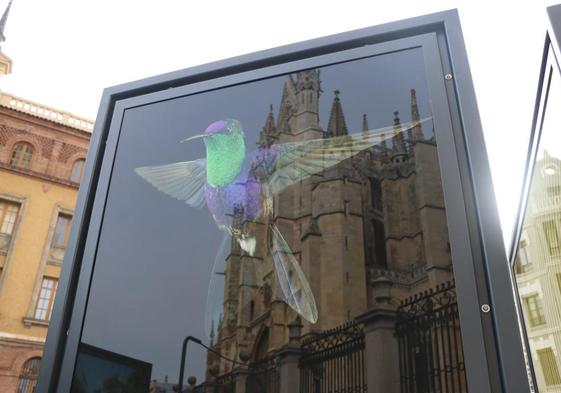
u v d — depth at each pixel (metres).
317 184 2.13
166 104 2.73
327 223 2.00
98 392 2.04
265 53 2.62
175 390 1.99
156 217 2.39
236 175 2.35
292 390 1.82
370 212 1.97
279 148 2.35
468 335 1.61
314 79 2.45
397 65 2.30
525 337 3.83
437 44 2.26
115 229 2.40
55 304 2.23
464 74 2.11
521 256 3.93
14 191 26.78
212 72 2.71
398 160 2.04
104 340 2.13
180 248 2.28
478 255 1.74
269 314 1.99
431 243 1.80
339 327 1.82
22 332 24.34
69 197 28.09
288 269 2.03
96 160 2.64
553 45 1.85
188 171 2.48
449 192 1.87
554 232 3.00
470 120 1.98
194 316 2.11
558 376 3.45
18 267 25.44
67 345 2.15
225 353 2.00
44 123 29.09
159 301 2.18
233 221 2.26
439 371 1.62
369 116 2.22
